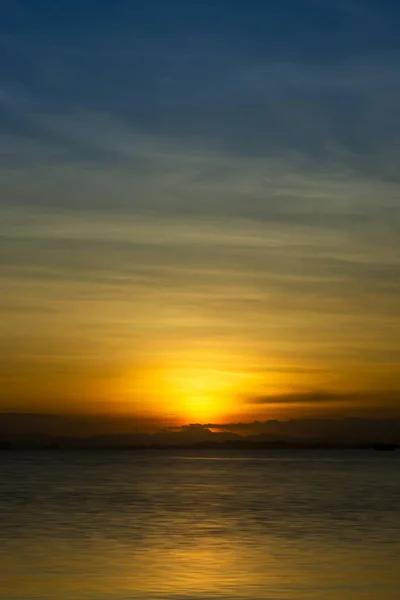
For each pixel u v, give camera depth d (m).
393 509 60.72
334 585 29.56
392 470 154.25
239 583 29.89
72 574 31.83
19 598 27.41
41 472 145.75
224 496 76.25
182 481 108.19
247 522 51.34
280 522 51.25
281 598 27.42
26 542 41.16
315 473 138.25
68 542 41.22
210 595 27.86
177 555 36.62
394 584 29.73
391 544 40.19
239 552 37.53
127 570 32.66
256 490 86.06
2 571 32.50
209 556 36.34
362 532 45.41
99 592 28.33
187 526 48.97
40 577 31.20
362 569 32.78
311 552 37.50
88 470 158.88
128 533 45.16
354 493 80.38
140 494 79.31
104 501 69.88
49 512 58.59
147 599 27.17
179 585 29.55
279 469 163.00
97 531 46.25
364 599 27.28
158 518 53.97
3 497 74.94
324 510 60.00
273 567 33.28
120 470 158.25
